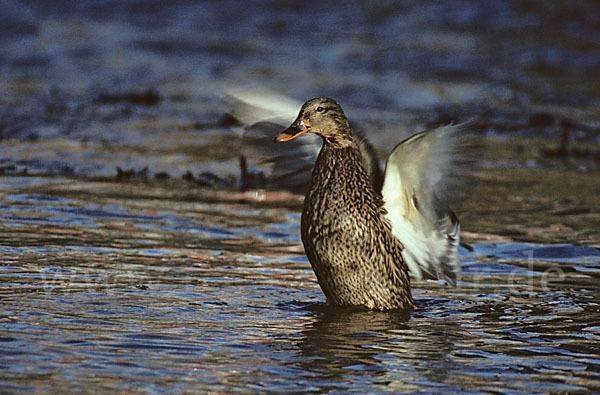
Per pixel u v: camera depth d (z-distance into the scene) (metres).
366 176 10.69
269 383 8.18
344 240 10.54
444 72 27.77
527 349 9.27
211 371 8.38
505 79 27.12
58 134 19.83
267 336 9.43
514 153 19.80
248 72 27.39
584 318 10.30
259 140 11.61
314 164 11.51
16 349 8.62
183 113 22.53
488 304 10.84
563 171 18.38
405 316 10.38
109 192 15.27
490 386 8.27
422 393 8.09
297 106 11.45
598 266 12.34
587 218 14.80
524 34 31.50
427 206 10.64
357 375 8.45
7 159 17.30
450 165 10.41
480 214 14.90
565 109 24.20
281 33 32.12
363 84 26.19
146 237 12.83
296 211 14.71
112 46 29.56
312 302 10.71
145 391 7.88
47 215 13.61
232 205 14.91
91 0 33.78
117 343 8.93
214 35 31.58
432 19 33.34
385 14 33.91
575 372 8.65
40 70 26.77
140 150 18.73
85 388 7.87
